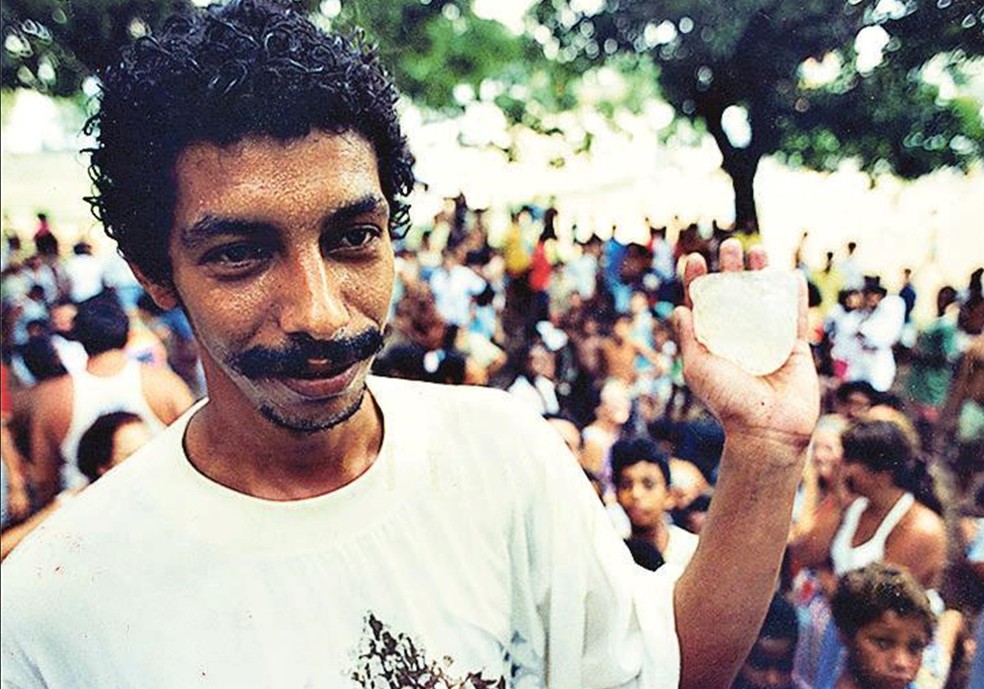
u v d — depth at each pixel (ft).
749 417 3.17
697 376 3.23
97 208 3.31
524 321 18.01
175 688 2.97
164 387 8.73
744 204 23.17
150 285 3.18
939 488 8.58
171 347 12.95
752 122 23.25
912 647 6.68
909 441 8.26
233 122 2.76
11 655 3.05
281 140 2.77
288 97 2.77
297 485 3.14
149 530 3.07
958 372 12.41
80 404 8.38
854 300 15.66
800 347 3.26
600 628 3.36
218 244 2.80
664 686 3.24
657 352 16.48
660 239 22.04
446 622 3.14
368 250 2.88
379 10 21.71
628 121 25.79
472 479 3.29
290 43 2.87
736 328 3.25
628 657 3.29
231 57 2.81
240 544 3.05
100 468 8.23
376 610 3.08
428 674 3.08
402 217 3.46
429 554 3.17
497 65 24.34
